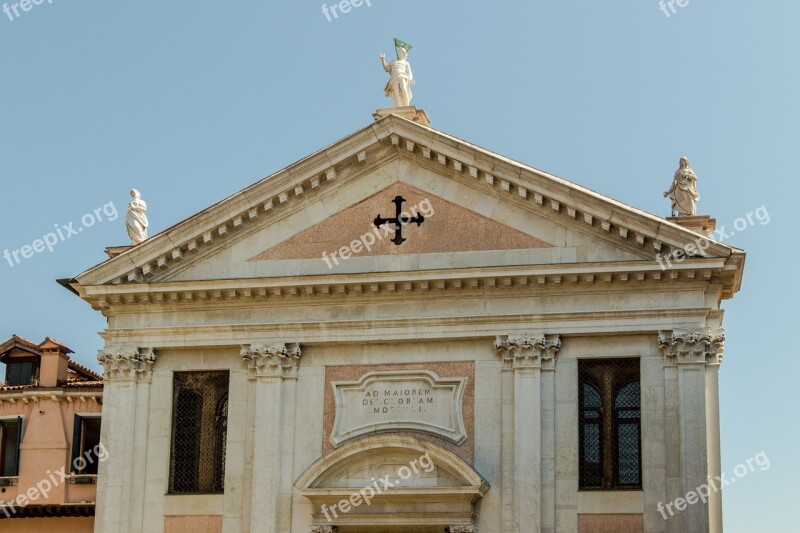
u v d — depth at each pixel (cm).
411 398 3788
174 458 3897
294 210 3931
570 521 3612
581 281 3706
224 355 3928
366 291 3828
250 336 3888
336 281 3816
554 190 3728
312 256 3888
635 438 3672
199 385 3941
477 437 3709
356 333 3825
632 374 3709
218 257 3944
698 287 3659
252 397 3859
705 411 3588
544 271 3700
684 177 3856
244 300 3900
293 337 3859
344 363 3850
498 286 3753
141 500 3856
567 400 3700
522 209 3797
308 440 3812
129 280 3925
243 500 3797
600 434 3688
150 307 3953
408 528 3691
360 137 3872
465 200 3841
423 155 3859
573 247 3738
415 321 3788
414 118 3962
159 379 3944
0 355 4828
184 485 3875
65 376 4778
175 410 3928
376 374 3812
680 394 3609
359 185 3916
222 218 3903
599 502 3612
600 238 3728
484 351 3772
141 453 3891
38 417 4603
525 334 3725
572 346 3734
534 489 3625
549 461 3656
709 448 3575
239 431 3856
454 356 3784
